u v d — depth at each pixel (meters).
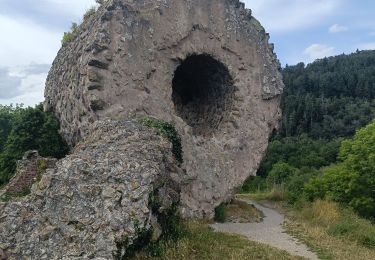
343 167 20.84
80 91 14.64
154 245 9.22
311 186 21.00
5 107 31.19
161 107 14.63
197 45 15.88
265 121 16.95
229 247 10.62
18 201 8.51
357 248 11.95
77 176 8.91
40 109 20.30
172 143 13.13
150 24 14.91
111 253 7.62
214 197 14.97
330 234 13.42
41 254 7.61
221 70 16.72
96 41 13.98
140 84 14.47
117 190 8.62
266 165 44.09
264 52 17.31
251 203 20.11
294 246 11.67
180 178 11.79
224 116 16.89
